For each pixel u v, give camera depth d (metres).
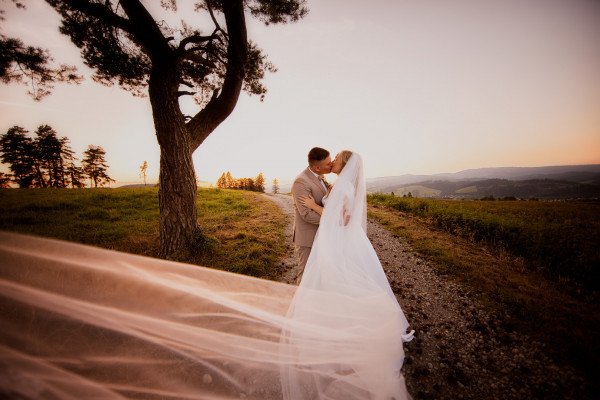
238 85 5.56
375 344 1.93
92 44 5.28
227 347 1.69
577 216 13.36
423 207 12.70
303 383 1.81
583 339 2.71
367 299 2.09
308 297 2.09
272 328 1.89
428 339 2.82
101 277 1.18
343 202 2.38
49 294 1.00
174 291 1.49
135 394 1.18
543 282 4.48
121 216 9.27
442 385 2.18
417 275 4.65
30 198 11.12
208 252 5.10
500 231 7.29
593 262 4.75
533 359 2.48
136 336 1.25
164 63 4.67
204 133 5.62
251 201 15.94
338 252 2.30
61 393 0.93
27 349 0.90
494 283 4.25
